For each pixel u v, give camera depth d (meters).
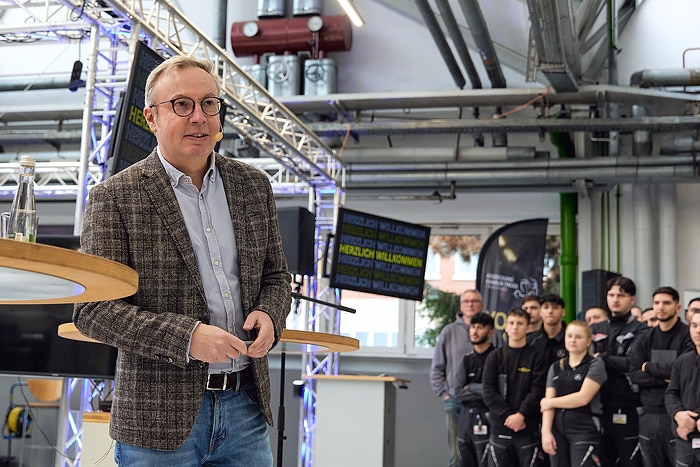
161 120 1.66
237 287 1.69
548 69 7.94
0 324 4.43
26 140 10.31
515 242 9.46
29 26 5.79
